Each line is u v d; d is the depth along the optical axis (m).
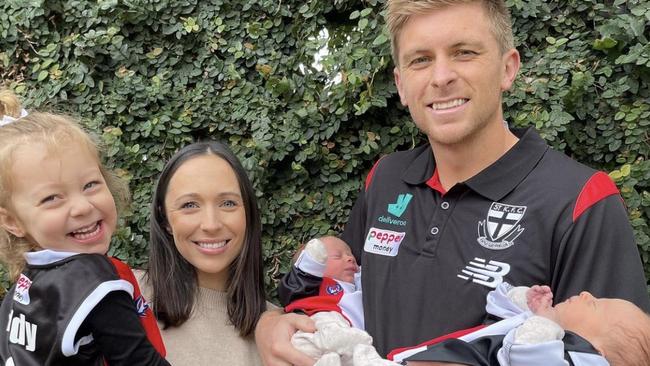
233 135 3.05
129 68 3.10
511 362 1.43
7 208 1.57
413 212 1.89
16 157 1.53
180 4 3.07
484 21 1.72
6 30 3.07
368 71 2.72
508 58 1.83
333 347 1.71
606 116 2.68
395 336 1.77
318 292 2.16
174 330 2.02
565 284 1.62
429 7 1.73
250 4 3.04
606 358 1.48
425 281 1.75
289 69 3.01
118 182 1.97
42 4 3.05
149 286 2.12
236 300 2.07
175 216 1.99
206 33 3.09
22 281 1.59
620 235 1.61
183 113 3.04
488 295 1.62
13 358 1.52
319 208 2.98
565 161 1.74
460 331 1.64
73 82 3.02
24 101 3.00
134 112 3.02
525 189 1.70
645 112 2.58
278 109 3.01
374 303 1.87
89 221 1.58
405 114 2.88
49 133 1.58
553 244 1.63
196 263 2.01
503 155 1.77
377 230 1.94
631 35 2.50
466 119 1.73
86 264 1.53
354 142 2.97
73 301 1.45
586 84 2.59
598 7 2.67
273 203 3.01
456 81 1.71
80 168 1.58
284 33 3.04
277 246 3.01
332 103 2.85
